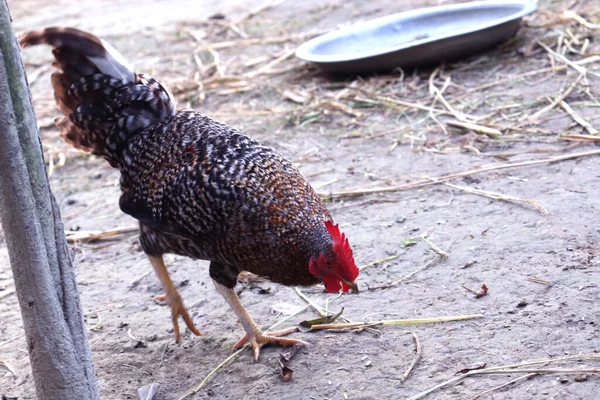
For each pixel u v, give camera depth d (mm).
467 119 2352
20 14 4398
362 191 2141
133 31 3760
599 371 1591
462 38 2590
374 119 2459
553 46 2635
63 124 1891
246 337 1771
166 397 1703
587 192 1999
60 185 2404
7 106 1446
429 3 3373
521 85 2465
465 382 1621
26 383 1763
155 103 1813
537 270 1817
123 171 1815
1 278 2061
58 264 1515
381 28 2881
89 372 1556
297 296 1888
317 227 1675
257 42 3309
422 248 1937
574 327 1682
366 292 1854
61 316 1521
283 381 1688
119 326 1873
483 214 2002
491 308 1757
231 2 4086
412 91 2549
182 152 1734
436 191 2111
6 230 1488
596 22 2736
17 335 1883
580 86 2402
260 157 1710
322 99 2588
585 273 1786
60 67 1861
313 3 3752
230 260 1719
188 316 1810
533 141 2217
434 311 1774
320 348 1740
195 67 3123
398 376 1654
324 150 2355
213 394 1694
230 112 2615
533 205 1993
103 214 2248
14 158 1459
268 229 1674
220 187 1679
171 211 1720
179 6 4188
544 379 1601
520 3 2670
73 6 4504
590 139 2162
